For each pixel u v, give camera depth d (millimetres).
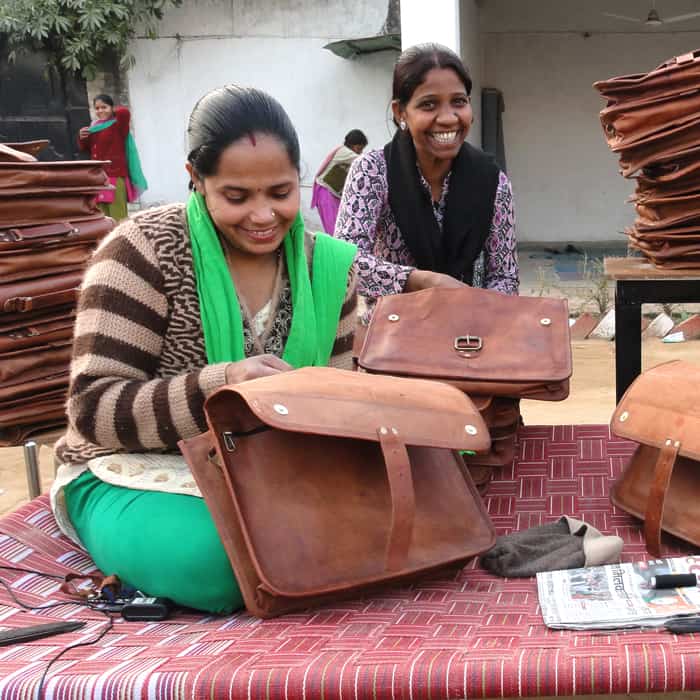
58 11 10789
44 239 3064
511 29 13516
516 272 3547
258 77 10984
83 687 1668
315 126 11039
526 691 1633
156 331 2197
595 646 1722
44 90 11312
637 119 3260
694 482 2377
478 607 2016
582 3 13320
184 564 2053
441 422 2078
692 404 2369
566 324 2912
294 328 2305
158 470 2240
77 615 2113
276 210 2113
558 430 3375
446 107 3193
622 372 3430
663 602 1905
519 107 13797
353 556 1996
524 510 2752
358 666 1674
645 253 3465
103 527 2195
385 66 10781
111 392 2111
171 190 11320
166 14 10898
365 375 2195
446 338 2908
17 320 3045
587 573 2119
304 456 2049
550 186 14000
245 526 1938
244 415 2027
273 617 1984
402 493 1958
